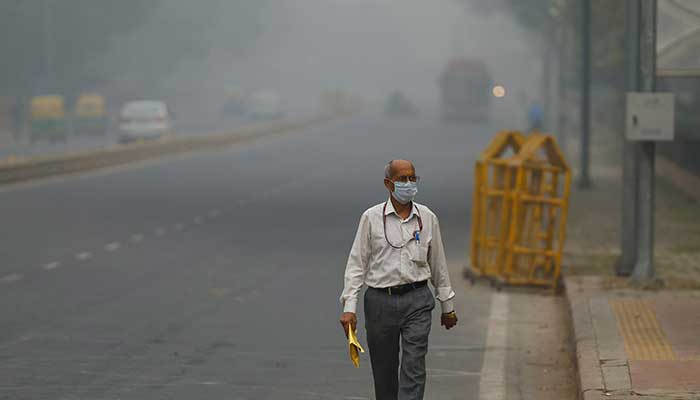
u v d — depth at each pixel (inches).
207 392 1011.9
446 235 2336.4
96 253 1996.8
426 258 812.6
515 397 1016.2
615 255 1923.0
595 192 3240.7
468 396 1018.7
